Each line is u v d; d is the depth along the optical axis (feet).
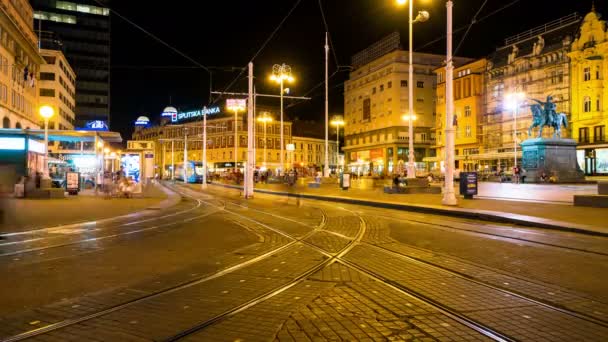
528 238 34.04
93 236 37.35
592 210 51.19
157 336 14.29
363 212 58.75
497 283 20.65
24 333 14.64
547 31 201.05
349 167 319.27
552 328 14.74
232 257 27.89
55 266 25.43
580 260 25.81
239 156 331.36
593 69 174.19
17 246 32.22
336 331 14.53
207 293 19.43
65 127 293.84
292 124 368.07
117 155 152.66
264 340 13.83
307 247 31.40
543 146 126.00
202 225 45.21
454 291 19.29
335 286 20.31
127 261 26.86
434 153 276.00
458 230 39.40
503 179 167.94
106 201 76.13
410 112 95.30
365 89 302.86
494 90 222.07
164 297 18.84
